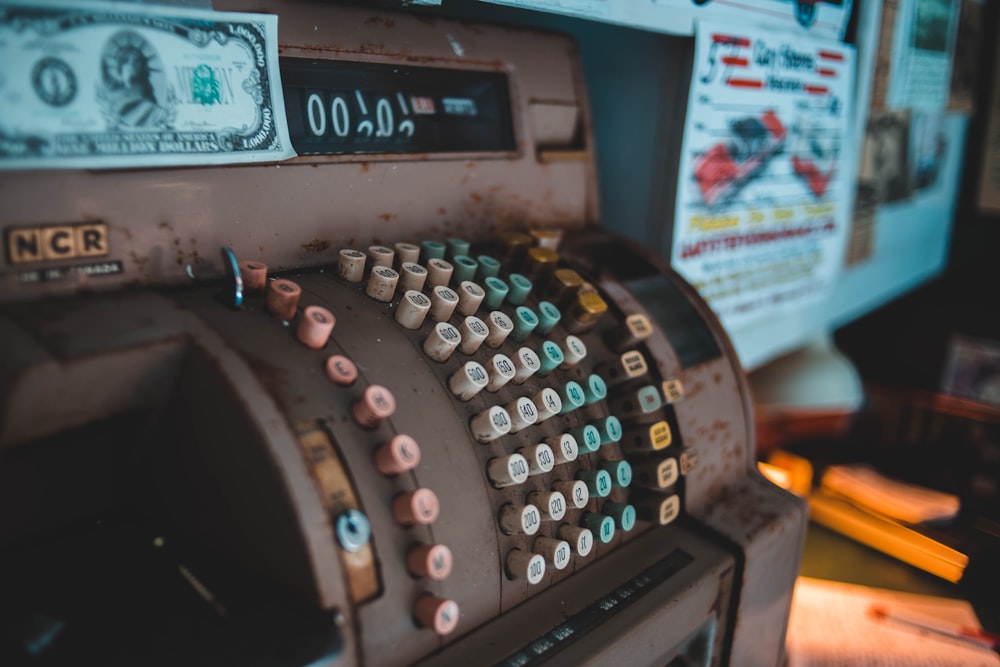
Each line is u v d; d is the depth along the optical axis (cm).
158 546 82
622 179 162
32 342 68
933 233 266
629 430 109
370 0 108
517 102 125
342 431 78
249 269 86
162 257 87
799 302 200
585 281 120
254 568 77
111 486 86
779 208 179
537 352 103
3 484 76
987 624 159
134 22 81
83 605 73
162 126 84
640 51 152
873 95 199
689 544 111
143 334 73
